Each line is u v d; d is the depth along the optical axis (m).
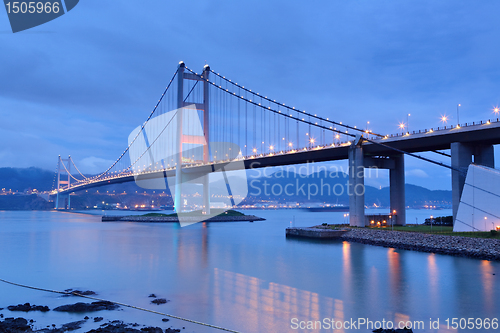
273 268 32.50
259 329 17.52
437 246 39.88
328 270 31.34
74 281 27.69
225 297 22.88
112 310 20.36
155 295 23.45
